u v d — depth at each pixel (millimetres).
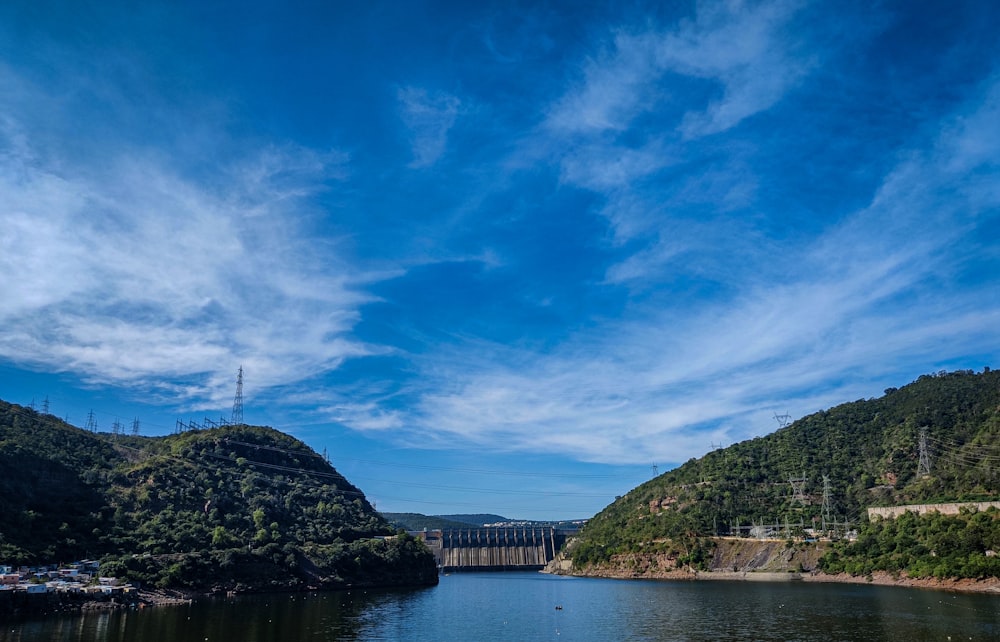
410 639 151250
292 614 188500
